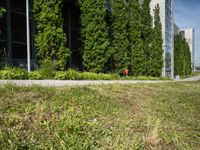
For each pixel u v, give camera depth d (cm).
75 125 526
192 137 654
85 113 638
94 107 713
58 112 596
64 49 2525
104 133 538
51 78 1891
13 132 452
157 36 5619
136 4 4306
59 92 775
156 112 868
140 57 4391
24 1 3297
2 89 681
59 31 2486
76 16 4262
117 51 3925
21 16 3250
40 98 661
